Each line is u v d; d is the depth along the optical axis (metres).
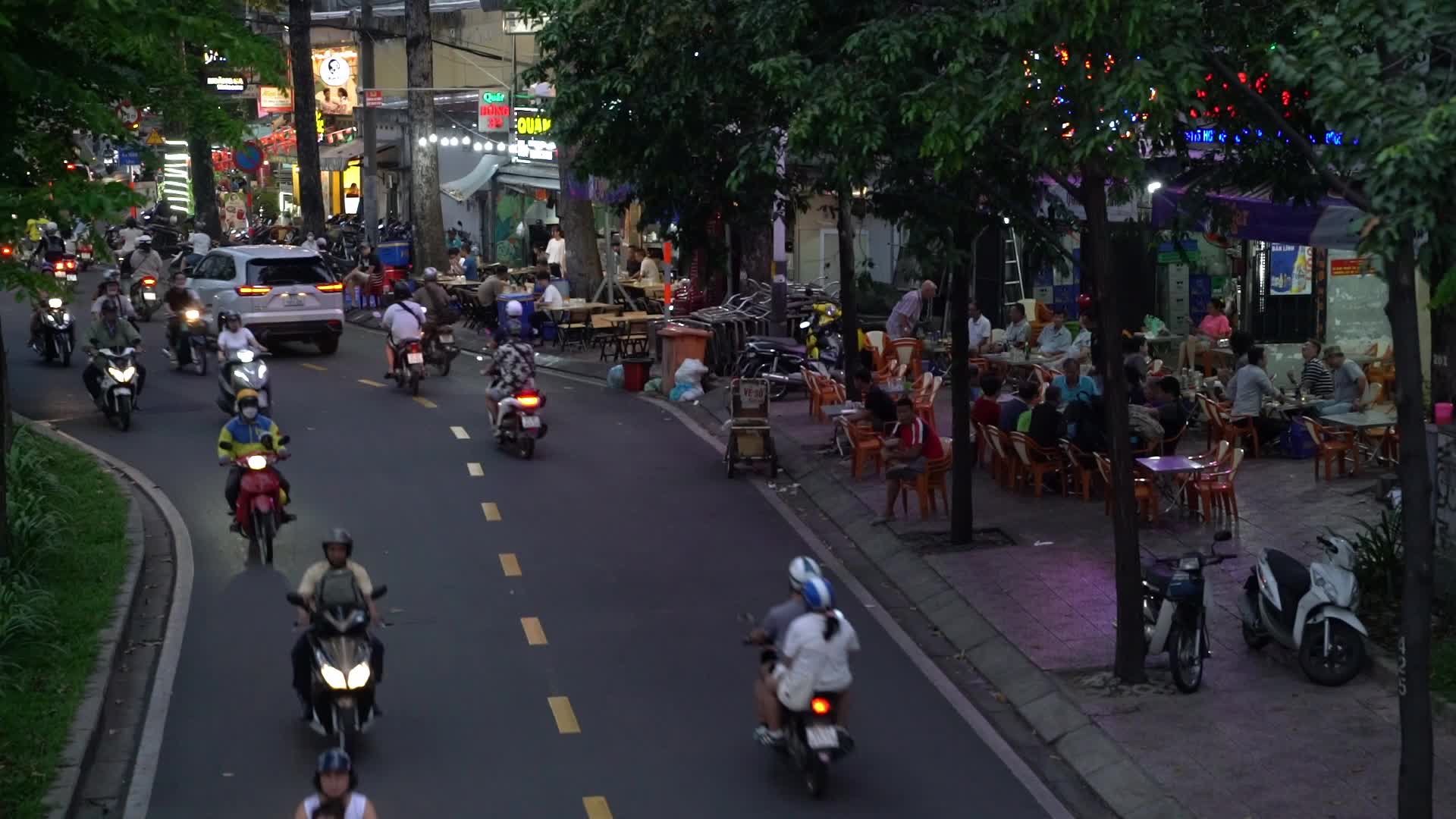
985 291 35.41
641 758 12.95
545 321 37.31
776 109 18.62
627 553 19.19
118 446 24.94
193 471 23.22
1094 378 22.77
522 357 24.58
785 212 21.17
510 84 52.69
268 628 16.19
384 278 43.84
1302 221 18.75
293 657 13.34
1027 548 18.73
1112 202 16.88
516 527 20.30
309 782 12.38
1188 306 31.84
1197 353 28.00
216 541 19.53
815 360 29.75
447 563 18.62
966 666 15.48
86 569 17.56
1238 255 30.19
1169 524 19.47
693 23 17.72
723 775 12.59
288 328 34.66
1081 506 20.70
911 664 15.46
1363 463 22.22
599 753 13.05
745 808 11.95
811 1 17.02
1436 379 16.47
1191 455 22.94
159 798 12.09
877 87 15.22
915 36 15.14
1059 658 15.05
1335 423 21.41
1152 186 21.62
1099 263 14.02
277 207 73.19
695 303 38.66
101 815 11.80
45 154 14.48
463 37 58.00
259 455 18.62
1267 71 13.53
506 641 15.90
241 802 11.99
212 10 14.69
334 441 25.45
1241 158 15.84
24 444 21.97
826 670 11.97
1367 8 10.30
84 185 13.34
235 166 68.81
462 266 44.84
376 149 52.47
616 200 32.62
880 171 17.41
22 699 13.50
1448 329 16.22
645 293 40.28
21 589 15.69
